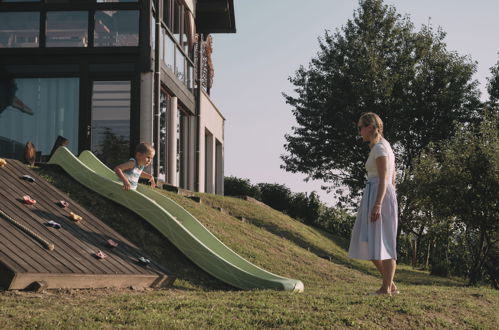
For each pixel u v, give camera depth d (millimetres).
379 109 30609
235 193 34375
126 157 16672
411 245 31547
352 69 31422
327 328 5949
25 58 16891
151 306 6258
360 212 7387
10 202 8727
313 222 34750
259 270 10414
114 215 10742
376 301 7066
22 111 16938
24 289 6582
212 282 9625
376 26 33500
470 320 7086
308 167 33781
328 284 12617
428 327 6469
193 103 23656
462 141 21547
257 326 5809
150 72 16844
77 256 7852
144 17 16938
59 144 12539
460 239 23062
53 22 16984
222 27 25750
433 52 32750
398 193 26344
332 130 32469
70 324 5250
